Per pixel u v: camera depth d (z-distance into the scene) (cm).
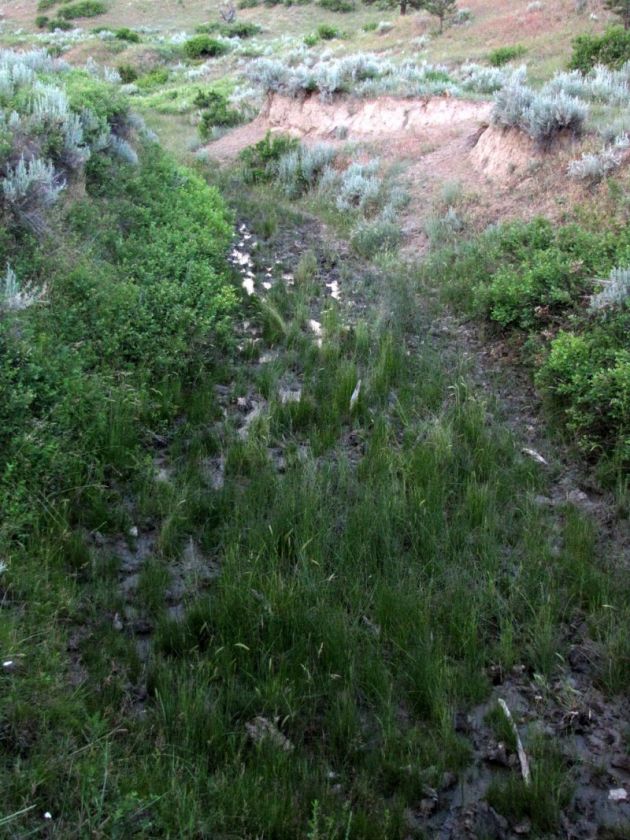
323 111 1638
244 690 346
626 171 905
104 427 514
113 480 500
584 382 573
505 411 625
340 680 354
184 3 4728
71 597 390
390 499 480
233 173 1481
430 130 1399
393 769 314
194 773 305
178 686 341
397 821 293
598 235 795
